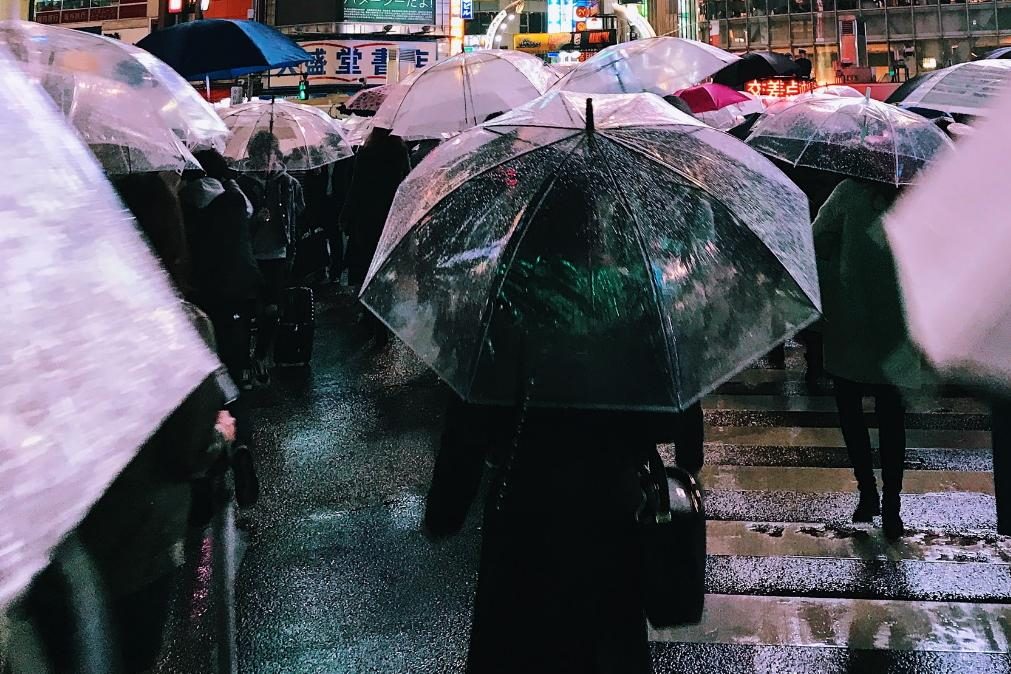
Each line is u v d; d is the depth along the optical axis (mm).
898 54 54406
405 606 3430
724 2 58469
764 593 3531
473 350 1766
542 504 1894
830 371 3939
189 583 3508
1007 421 2646
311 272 10719
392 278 1955
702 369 1730
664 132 1963
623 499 1892
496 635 1930
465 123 6012
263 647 3109
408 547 3979
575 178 1789
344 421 6012
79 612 1232
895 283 3559
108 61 3369
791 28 56688
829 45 55781
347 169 11383
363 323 9266
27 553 638
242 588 3545
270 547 3955
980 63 4207
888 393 3863
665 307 1723
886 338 3650
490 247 1813
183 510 1783
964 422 5992
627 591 1901
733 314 1760
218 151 5305
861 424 4047
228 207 5188
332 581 3627
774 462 5250
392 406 6406
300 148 7898
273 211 7281
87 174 936
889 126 3742
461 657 3064
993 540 4016
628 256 1747
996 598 3453
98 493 712
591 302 1745
